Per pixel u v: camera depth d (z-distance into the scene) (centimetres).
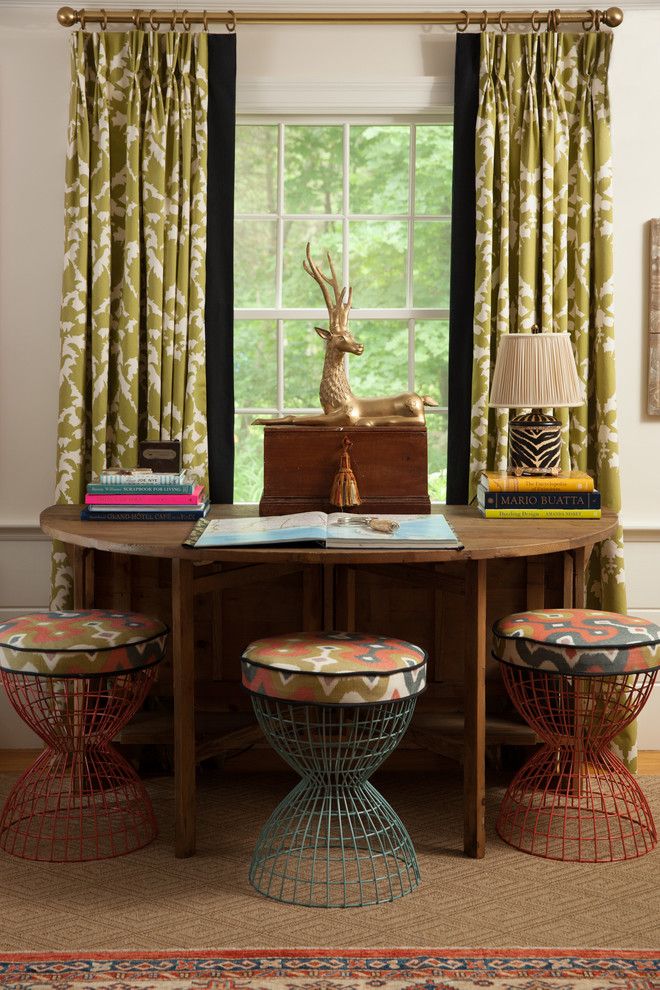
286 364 424
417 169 405
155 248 373
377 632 363
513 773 366
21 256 384
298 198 406
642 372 389
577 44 372
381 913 264
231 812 332
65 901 270
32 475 392
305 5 378
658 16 379
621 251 386
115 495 333
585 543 305
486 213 372
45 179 382
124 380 375
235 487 423
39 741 397
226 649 365
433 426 418
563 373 338
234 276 412
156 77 370
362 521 313
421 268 412
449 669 362
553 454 345
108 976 233
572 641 291
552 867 292
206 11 377
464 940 251
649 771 374
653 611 397
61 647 289
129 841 308
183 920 260
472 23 371
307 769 280
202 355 379
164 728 341
